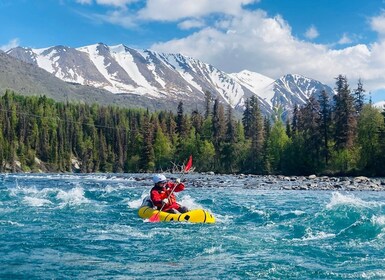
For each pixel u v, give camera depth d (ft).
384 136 237.25
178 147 347.15
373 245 38.34
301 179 184.96
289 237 42.52
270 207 67.72
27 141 414.21
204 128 364.38
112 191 95.81
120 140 437.58
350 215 51.29
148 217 55.42
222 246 38.65
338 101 255.09
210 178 189.57
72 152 454.81
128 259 34.19
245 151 318.04
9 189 97.50
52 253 35.83
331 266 31.81
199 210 54.49
